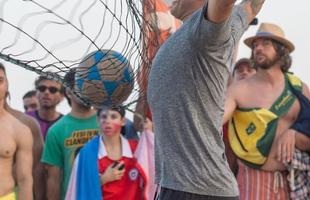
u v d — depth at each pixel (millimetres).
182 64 2758
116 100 3221
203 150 2818
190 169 2807
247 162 4953
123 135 5492
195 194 2805
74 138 5578
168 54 2820
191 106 2781
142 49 3123
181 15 3498
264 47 4980
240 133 4973
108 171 5152
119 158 5219
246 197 4980
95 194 5121
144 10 3164
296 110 4953
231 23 2781
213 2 2545
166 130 2830
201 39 2674
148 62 3174
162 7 3928
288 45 5039
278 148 4836
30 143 5117
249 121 4941
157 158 2939
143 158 5184
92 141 5316
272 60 4977
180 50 2762
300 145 4902
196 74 2758
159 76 2846
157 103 2855
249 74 5645
